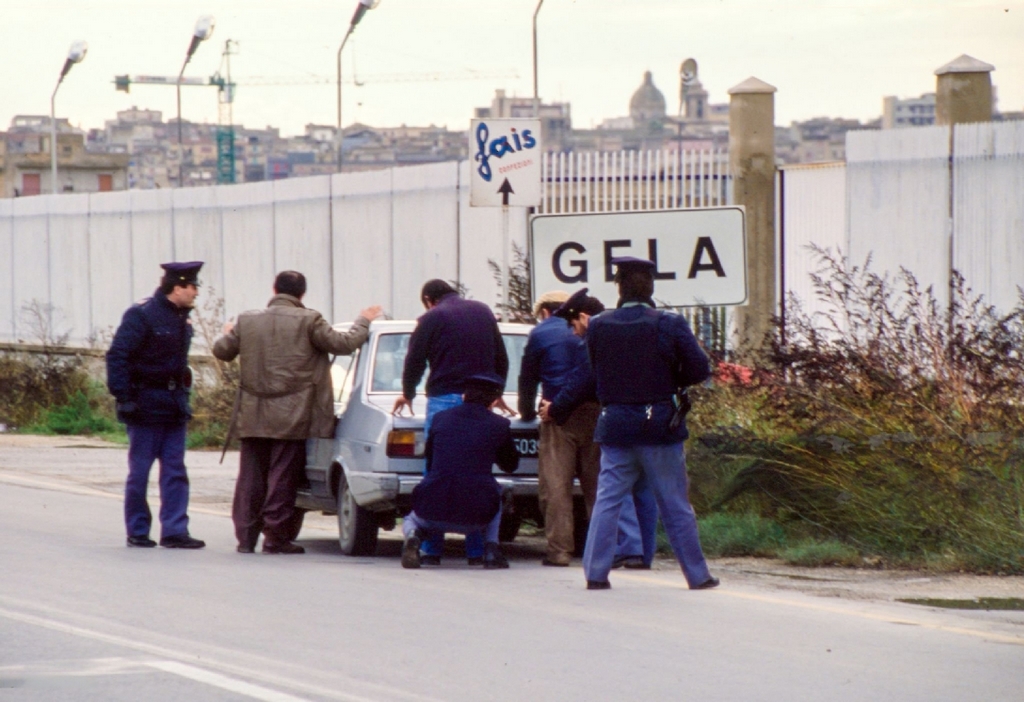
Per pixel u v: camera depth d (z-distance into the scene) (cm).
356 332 2369
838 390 2516
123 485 3366
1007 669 1505
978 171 4025
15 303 7225
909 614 1827
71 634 1627
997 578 2139
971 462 2312
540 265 2595
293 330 2350
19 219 7150
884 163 4269
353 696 1365
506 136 2694
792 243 4669
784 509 2448
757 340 3838
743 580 2116
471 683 1423
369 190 4897
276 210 5356
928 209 4147
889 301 4188
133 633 1638
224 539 2556
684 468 2009
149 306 2358
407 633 1662
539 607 1847
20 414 5169
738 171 4553
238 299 5588
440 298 2256
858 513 2372
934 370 2498
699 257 2575
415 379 2230
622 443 1981
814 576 2161
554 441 2239
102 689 1380
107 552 2295
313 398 2350
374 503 2269
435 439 2202
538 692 1391
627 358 1975
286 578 2056
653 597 1941
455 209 4516
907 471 2353
